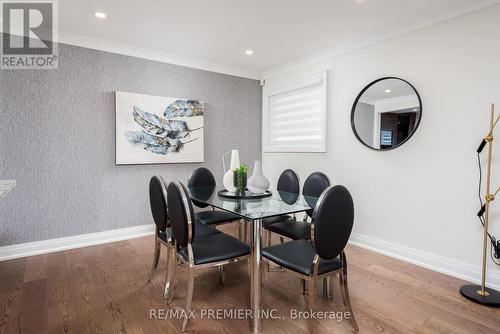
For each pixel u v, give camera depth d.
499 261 2.29
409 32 2.80
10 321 1.82
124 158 3.46
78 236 3.25
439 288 2.30
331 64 3.60
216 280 2.44
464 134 2.46
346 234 1.71
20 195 2.93
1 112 2.81
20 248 2.94
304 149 3.97
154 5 2.49
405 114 2.84
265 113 4.65
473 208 2.42
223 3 2.46
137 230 3.64
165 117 3.73
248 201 2.41
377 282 2.40
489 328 1.78
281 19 2.75
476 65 2.38
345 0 2.41
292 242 2.12
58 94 3.08
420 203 2.76
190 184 3.33
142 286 2.31
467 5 2.39
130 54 3.49
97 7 2.53
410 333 1.73
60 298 2.11
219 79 4.24
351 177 3.40
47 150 3.04
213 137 4.23
